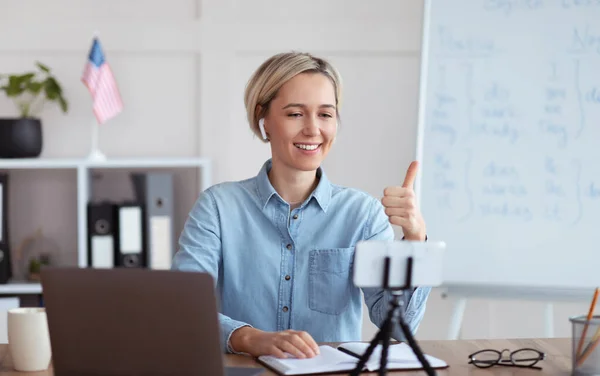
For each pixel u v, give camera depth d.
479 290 2.88
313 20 3.67
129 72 3.67
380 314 1.91
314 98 1.93
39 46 3.62
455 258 2.89
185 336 1.28
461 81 2.90
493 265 2.87
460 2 2.90
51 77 3.49
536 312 3.70
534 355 1.67
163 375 1.30
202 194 2.07
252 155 3.72
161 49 3.66
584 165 2.83
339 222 2.04
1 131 3.42
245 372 1.48
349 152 3.72
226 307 2.04
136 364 1.31
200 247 1.99
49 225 3.69
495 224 2.87
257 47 3.68
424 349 1.72
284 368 1.50
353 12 3.69
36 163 3.36
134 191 3.53
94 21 3.64
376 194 3.73
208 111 3.70
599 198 2.82
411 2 3.68
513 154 2.86
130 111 3.68
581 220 2.83
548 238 2.84
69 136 3.67
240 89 3.70
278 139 1.96
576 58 2.85
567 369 1.56
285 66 1.94
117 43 3.65
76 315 1.32
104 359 1.32
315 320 2.00
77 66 3.65
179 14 3.68
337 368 1.50
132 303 1.29
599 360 1.46
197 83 3.70
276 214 2.02
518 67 2.87
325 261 2.01
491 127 2.88
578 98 2.84
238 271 2.02
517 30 2.87
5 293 3.46
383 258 1.34
